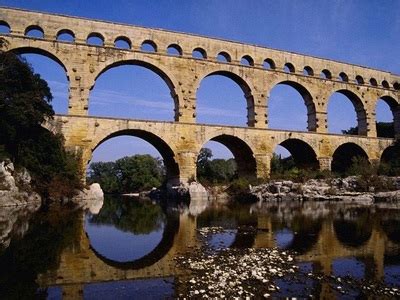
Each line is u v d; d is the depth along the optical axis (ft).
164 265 48.42
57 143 147.74
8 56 132.57
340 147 238.89
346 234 72.84
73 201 157.99
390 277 42.57
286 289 38.24
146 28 182.29
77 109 163.84
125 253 56.18
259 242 65.82
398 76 251.80
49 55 165.17
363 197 172.65
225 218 104.53
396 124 252.01
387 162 225.56
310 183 187.32
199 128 181.68
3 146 128.06
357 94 231.09
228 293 36.86
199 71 189.26
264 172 192.65
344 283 40.27
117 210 137.28
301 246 61.36
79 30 169.78
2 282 40.14
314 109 215.31
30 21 162.61
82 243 63.41
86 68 168.14
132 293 37.06
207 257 53.36
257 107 199.52
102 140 163.63
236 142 196.54
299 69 215.72
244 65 199.82
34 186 141.59
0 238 64.18
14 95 130.41
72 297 35.70
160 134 173.68
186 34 190.19
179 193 176.35
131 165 428.97
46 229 77.20
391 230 76.84
